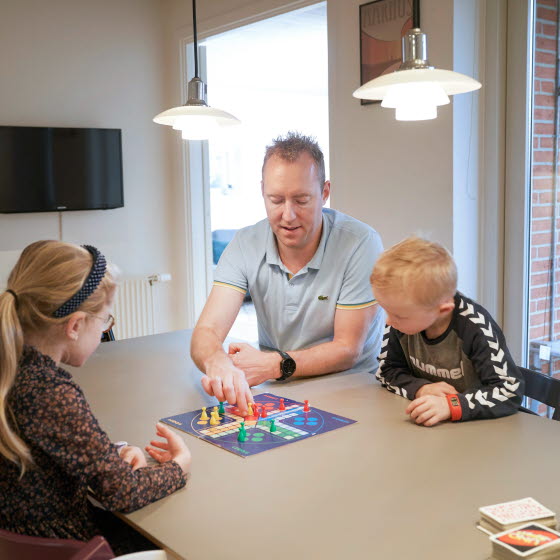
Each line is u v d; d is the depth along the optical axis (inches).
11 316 43.9
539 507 40.4
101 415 63.1
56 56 159.5
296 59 274.1
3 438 41.8
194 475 49.1
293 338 80.6
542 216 111.7
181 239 181.2
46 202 158.2
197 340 74.5
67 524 44.8
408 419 59.4
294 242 73.0
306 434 56.4
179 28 170.7
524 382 61.3
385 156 123.0
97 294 47.6
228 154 348.8
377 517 42.0
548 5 106.7
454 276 56.6
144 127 175.3
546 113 108.9
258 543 39.4
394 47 117.5
